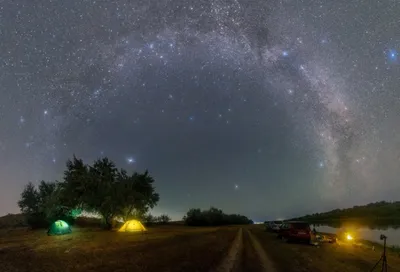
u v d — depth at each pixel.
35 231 38.81
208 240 29.02
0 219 52.75
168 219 75.12
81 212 43.12
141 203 44.81
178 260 16.47
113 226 43.88
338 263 17.16
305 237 27.77
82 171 42.91
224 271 14.02
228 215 98.12
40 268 13.56
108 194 42.53
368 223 65.56
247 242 28.45
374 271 15.17
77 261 15.34
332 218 95.75
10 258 16.09
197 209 80.44
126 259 16.16
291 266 15.78
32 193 45.56
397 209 87.56
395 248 27.19
